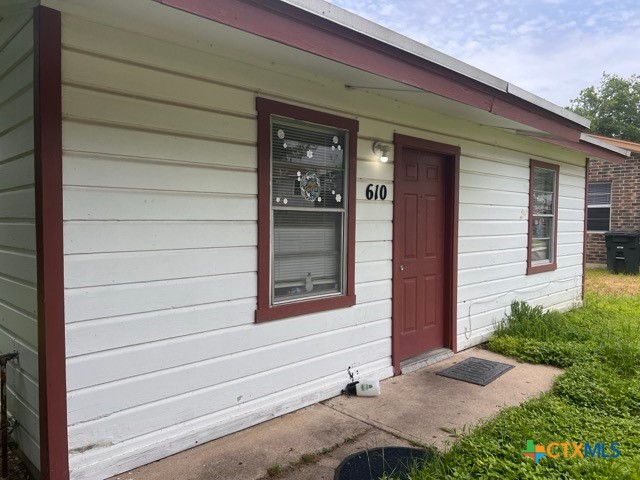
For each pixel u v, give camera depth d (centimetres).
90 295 255
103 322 261
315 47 259
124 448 272
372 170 420
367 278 421
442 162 516
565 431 308
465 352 537
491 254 587
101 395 262
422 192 491
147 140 274
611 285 989
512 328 584
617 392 373
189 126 292
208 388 310
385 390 409
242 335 327
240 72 315
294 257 370
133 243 271
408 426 334
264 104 329
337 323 395
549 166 705
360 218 411
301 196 368
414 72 325
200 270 302
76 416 252
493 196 584
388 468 271
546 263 723
